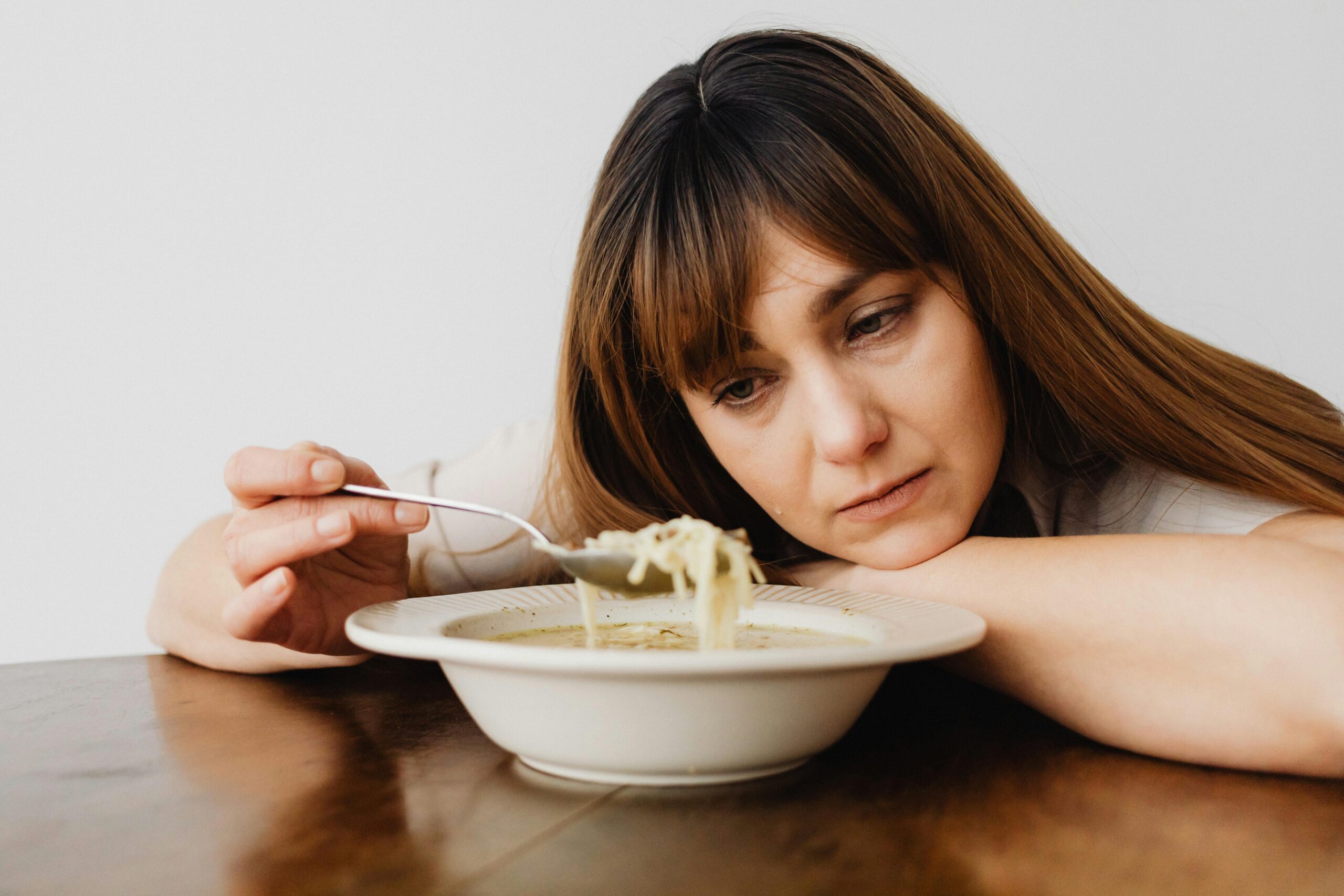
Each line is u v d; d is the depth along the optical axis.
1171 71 2.73
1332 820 0.70
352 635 0.82
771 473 1.18
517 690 0.74
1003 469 1.50
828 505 1.15
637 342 1.34
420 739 0.94
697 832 0.68
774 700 0.72
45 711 1.09
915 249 1.12
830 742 0.80
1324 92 2.66
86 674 1.30
